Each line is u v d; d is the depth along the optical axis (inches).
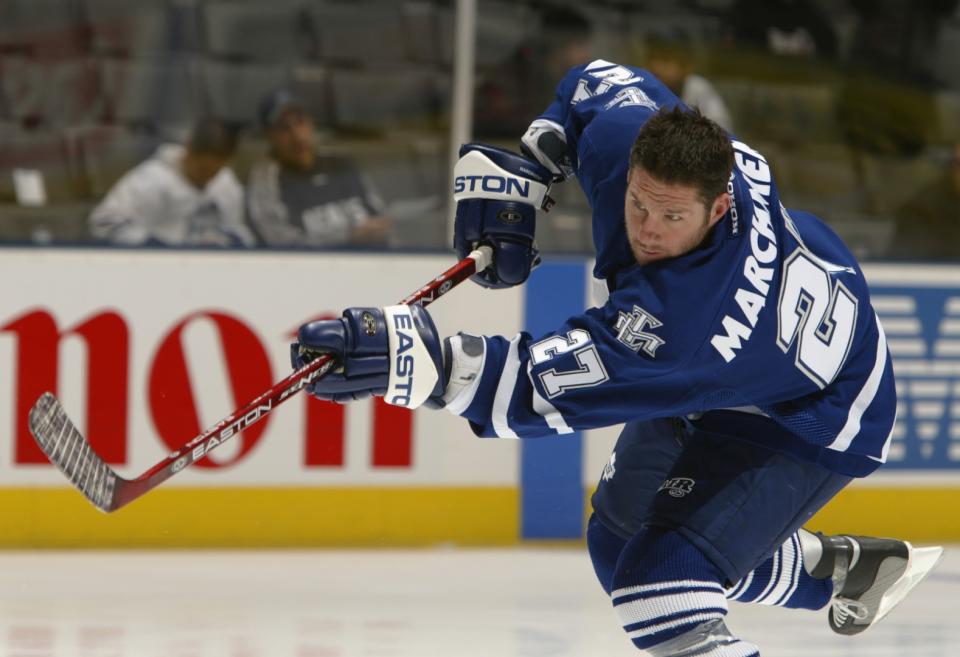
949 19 912.9
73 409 627.5
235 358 644.1
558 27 836.6
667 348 295.9
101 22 783.1
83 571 589.9
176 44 792.9
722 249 301.3
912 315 702.5
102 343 629.6
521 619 518.3
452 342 304.5
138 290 632.4
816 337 316.8
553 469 681.0
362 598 551.2
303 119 722.2
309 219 727.7
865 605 409.4
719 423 336.5
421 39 835.4
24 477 627.5
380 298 662.5
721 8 881.5
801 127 875.4
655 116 295.3
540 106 828.6
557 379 298.5
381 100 820.0
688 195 286.5
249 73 800.3
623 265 322.0
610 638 488.1
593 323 302.5
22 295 621.6
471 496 673.0
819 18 896.3
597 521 382.6
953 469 711.1
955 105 891.4
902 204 847.1
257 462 647.8
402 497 664.4
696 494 325.7
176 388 638.5
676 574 314.2
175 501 641.6
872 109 883.4
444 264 671.1
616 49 851.4
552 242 786.8
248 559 625.0
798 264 317.1
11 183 738.2
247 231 722.8
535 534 681.0
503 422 304.8
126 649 459.5
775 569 387.2
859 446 331.3
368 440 658.8
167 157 717.9
